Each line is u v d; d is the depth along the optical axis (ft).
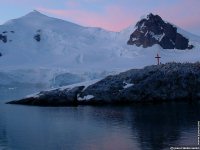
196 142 157.48
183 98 318.04
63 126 206.18
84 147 157.48
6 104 337.72
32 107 308.19
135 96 310.45
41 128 203.10
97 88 314.96
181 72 323.98
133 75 319.27
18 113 269.85
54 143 166.09
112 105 300.81
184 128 186.50
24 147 160.97
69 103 313.73
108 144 160.45
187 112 244.63
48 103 319.68
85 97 312.50
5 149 158.51
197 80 322.96
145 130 185.26
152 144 156.66
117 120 219.61
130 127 195.00
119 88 313.12
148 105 292.40
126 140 165.78
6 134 188.75
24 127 208.13
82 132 187.01
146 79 315.99
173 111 251.19
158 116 230.27
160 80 317.83
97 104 307.78
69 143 164.96
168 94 316.40
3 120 235.81
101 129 192.95
